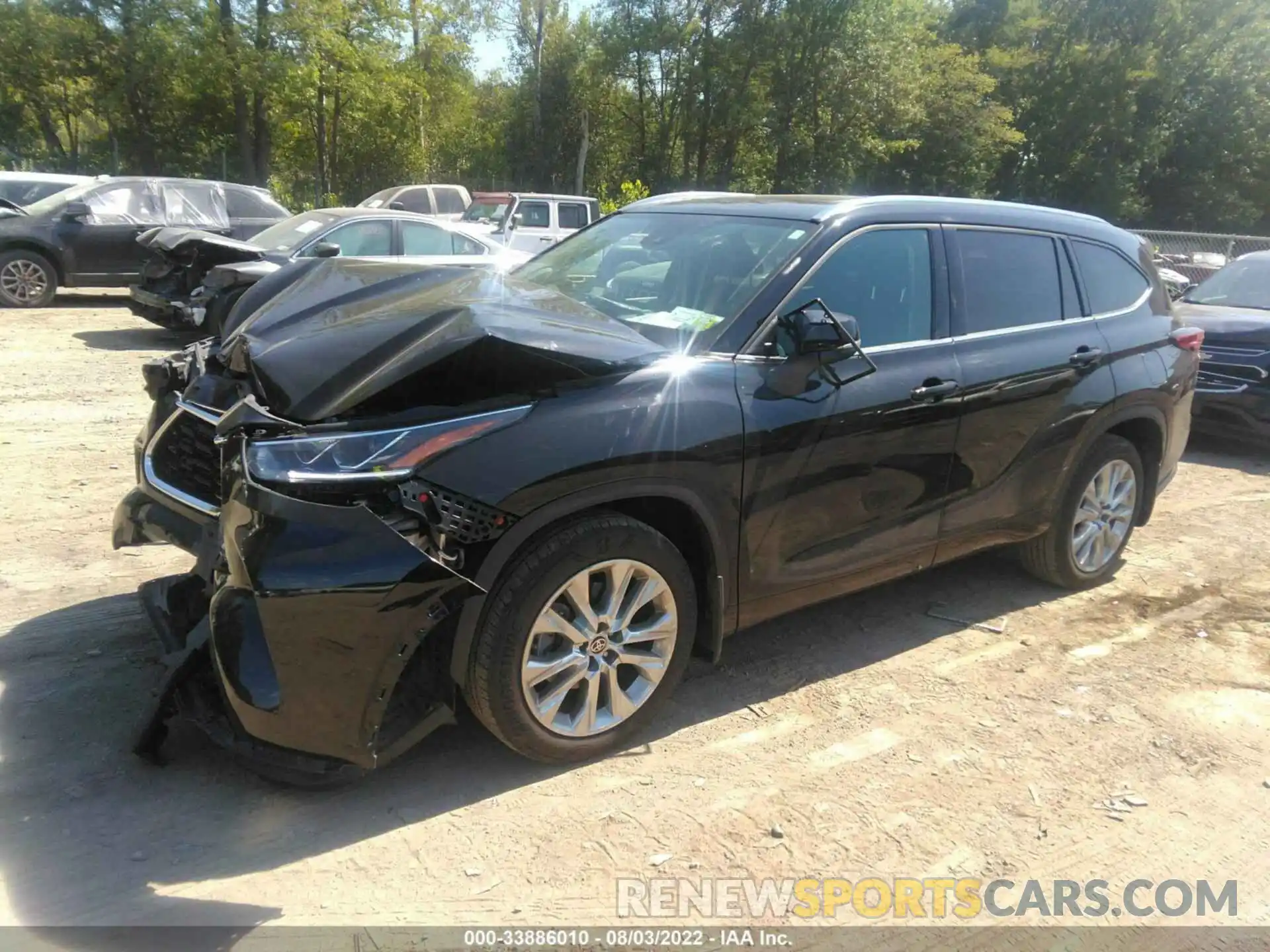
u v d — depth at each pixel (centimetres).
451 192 2283
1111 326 464
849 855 281
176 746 312
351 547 256
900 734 347
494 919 248
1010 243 433
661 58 3625
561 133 4222
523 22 4066
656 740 335
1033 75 4353
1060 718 365
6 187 1675
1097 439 460
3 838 265
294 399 280
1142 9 4181
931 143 3966
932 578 504
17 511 517
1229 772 334
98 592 422
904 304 386
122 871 256
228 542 270
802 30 3394
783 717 355
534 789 302
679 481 307
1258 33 4250
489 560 274
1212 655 424
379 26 3070
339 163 3784
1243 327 796
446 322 295
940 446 387
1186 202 4591
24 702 330
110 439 667
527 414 283
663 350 323
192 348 404
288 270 408
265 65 2773
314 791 294
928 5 4394
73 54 2884
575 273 415
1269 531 606
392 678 265
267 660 258
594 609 304
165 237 1022
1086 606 474
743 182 3981
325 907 248
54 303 1391
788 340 339
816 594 368
